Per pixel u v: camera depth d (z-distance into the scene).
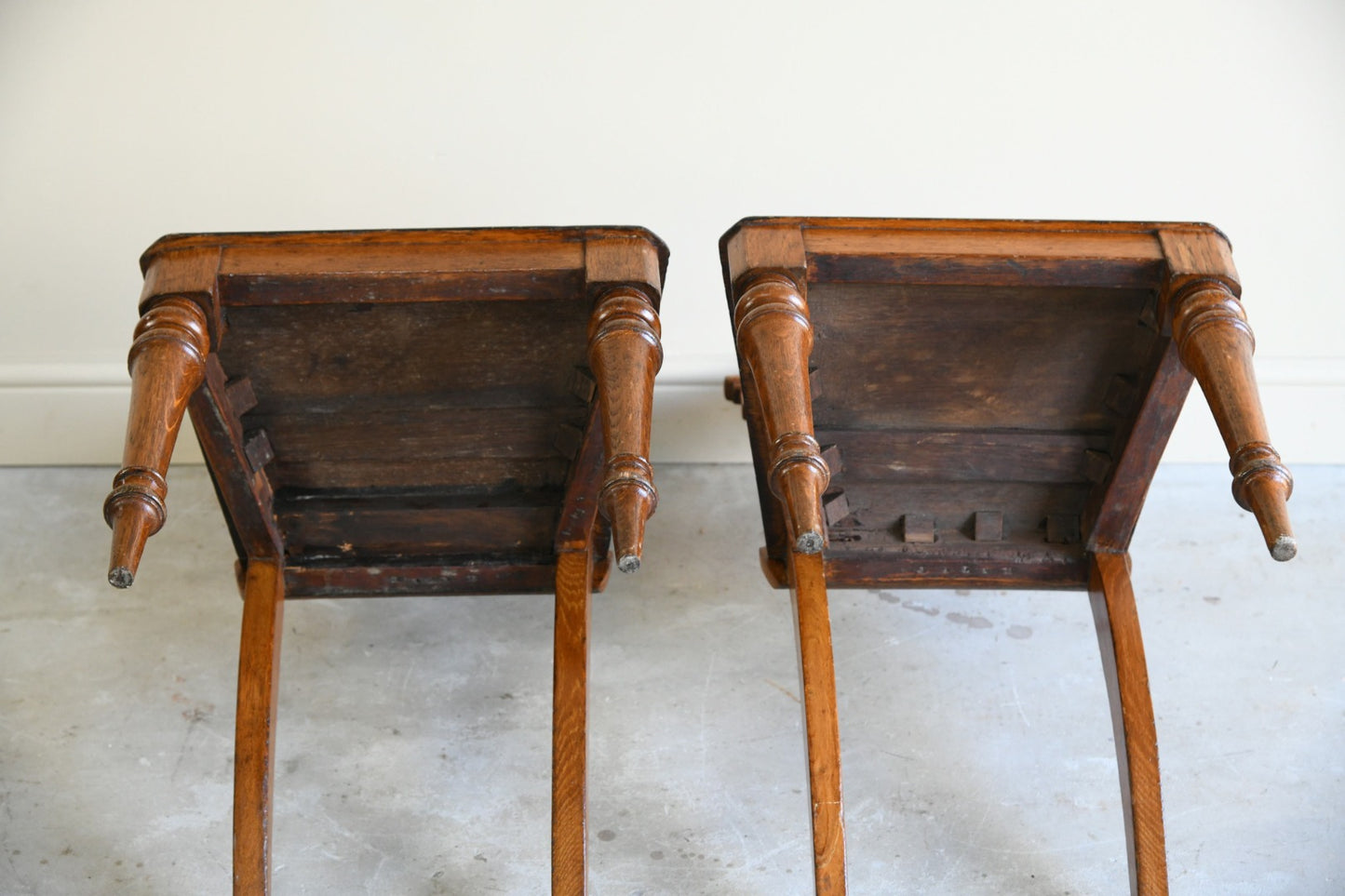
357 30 2.79
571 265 1.88
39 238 2.83
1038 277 1.95
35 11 2.76
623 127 2.84
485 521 2.25
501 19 2.79
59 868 2.21
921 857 2.23
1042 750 2.41
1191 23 2.82
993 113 2.84
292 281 1.88
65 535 2.79
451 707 2.47
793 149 2.85
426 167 2.85
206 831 2.27
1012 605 2.68
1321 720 2.45
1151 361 2.03
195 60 2.79
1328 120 2.85
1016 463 2.20
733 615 2.64
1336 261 2.89
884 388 2.12
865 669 2.54
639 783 2.34
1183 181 2.87
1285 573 2.73
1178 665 2.55
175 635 2.59
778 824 2.29
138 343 1.85
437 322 1.97
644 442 1.79
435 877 2.21
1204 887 2.18
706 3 2.80
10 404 2.89
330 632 2.61
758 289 1.91
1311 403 2.93
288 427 2.11
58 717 2.44
